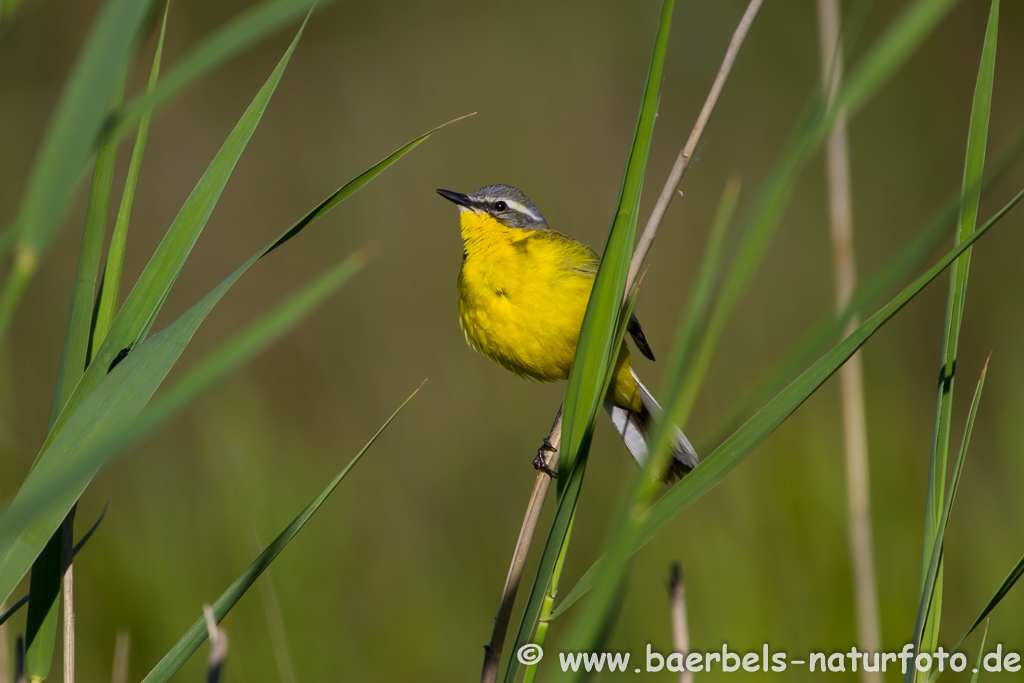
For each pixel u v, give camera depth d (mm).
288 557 11312
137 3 2953
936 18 3684
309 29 18969
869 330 3838
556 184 17422
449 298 16469
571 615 10820
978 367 14445
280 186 17891
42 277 15836
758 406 4086
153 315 4371
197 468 12680
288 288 17203
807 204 16422
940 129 17531
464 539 12531
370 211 17344
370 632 11242
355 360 15680
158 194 17594
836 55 3670
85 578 10898
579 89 18375
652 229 4617
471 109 18062
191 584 10969
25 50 17266
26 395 14555
